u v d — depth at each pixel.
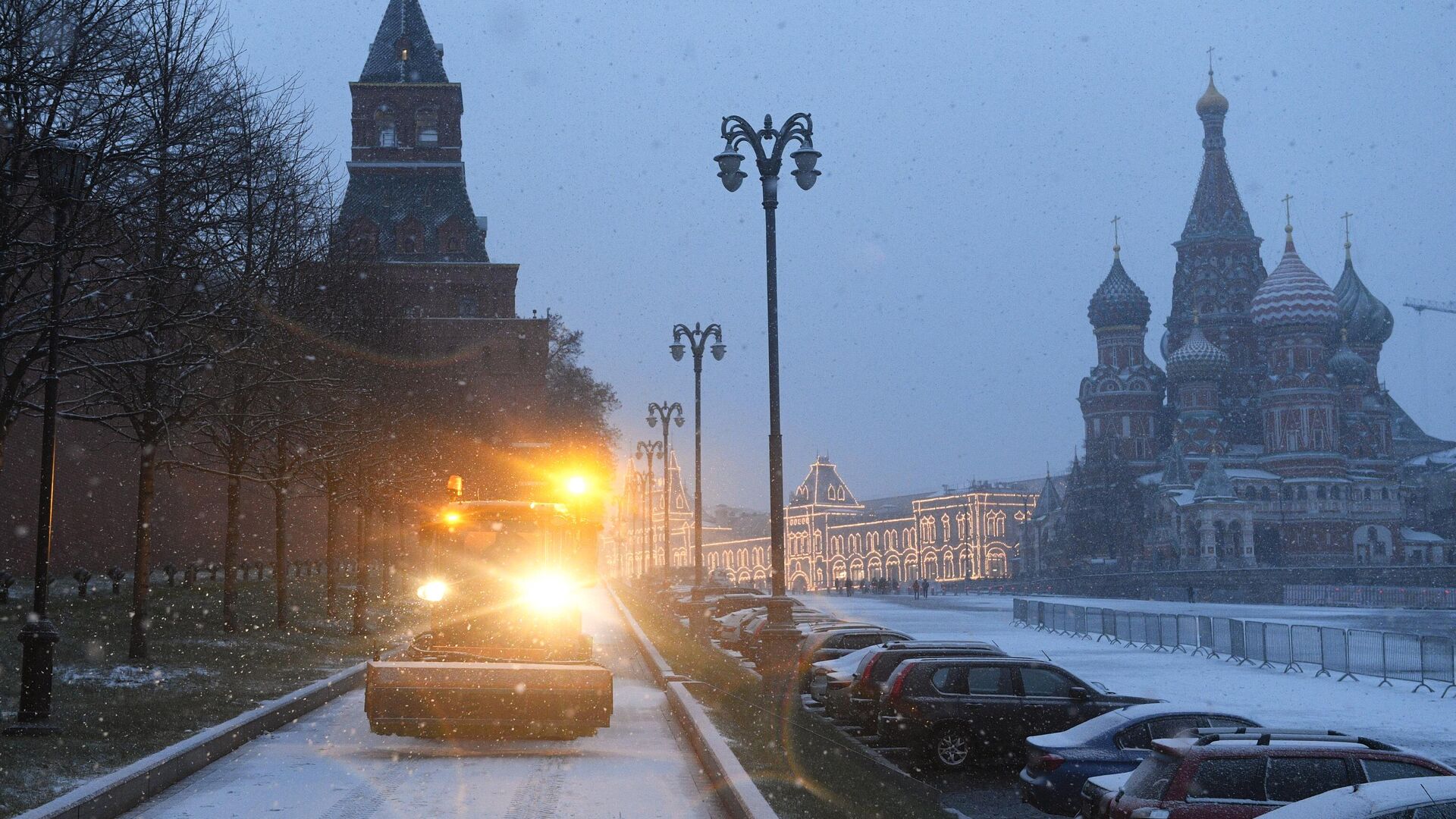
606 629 48.31
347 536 77.00
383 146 106.00
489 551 18.72
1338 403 197.88
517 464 81.44
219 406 30.73
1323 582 147.00
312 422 34.69
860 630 31.08
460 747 17.80
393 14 109.00
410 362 46.25
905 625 72.69
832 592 154.62
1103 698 20.89
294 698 21.20
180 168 23.38
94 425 52.16
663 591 74.75
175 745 15.57
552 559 18.78
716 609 53.47
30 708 16.45
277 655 29.94
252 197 27.73
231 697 21.52
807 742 19.06
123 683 22.59
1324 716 29.61
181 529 60.16
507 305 102.75
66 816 11.55
